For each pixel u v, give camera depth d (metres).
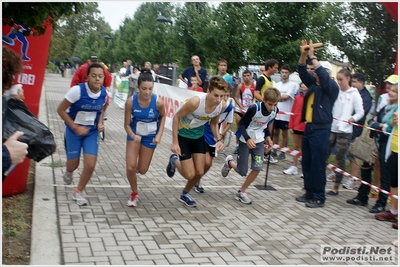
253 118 5.63
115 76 19.95
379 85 11.16
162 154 8.75
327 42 11.79
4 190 5.13
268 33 11.75
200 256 4.00
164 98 10.80
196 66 9.72
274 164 8.80
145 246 4.12
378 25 10.96
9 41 4.98
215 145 5.75
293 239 4.63
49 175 6.27
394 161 5.34
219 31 16.44
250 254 4.14
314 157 5.89
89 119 4.95
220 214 5.28
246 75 8.87
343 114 6.70
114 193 5.75
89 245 4.03
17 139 2.40
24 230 4.32
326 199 6.41
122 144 9.46
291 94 8.42
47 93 22.11
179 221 4.90
